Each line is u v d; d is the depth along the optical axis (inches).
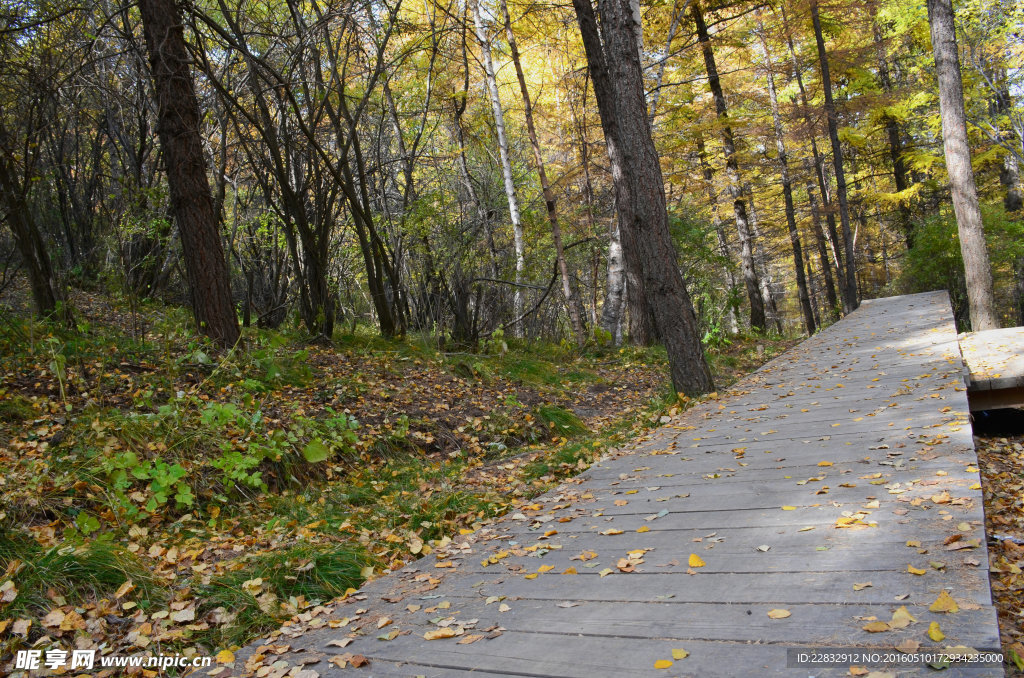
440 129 724.7
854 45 866.1
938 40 454.6
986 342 370.3
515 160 784.3
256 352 295.6
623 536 147.5
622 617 105.8
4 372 255.1
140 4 329.1
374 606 128.6
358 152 414.6
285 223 427.2
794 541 126.3
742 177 887.1
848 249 796.0
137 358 302.0
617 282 625.0
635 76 333.1
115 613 129.1
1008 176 854.5
